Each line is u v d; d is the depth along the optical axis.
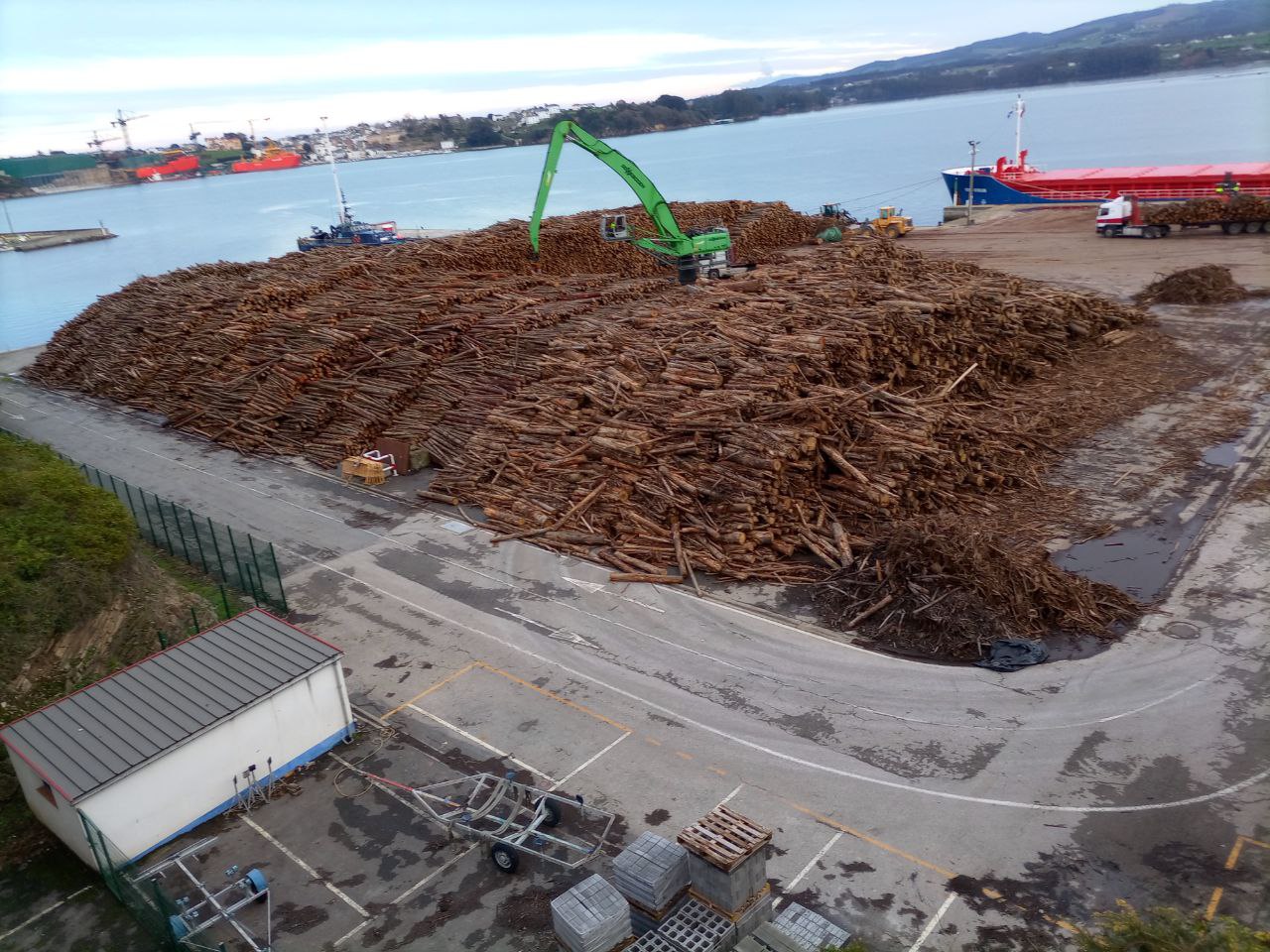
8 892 14.71
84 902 14.36
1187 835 13.72
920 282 36.12
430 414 33.00
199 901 13.98
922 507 24.12
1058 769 15.38
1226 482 25.70
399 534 27.31
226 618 22.81
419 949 12.88
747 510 22.92
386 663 20.44
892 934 12.45
